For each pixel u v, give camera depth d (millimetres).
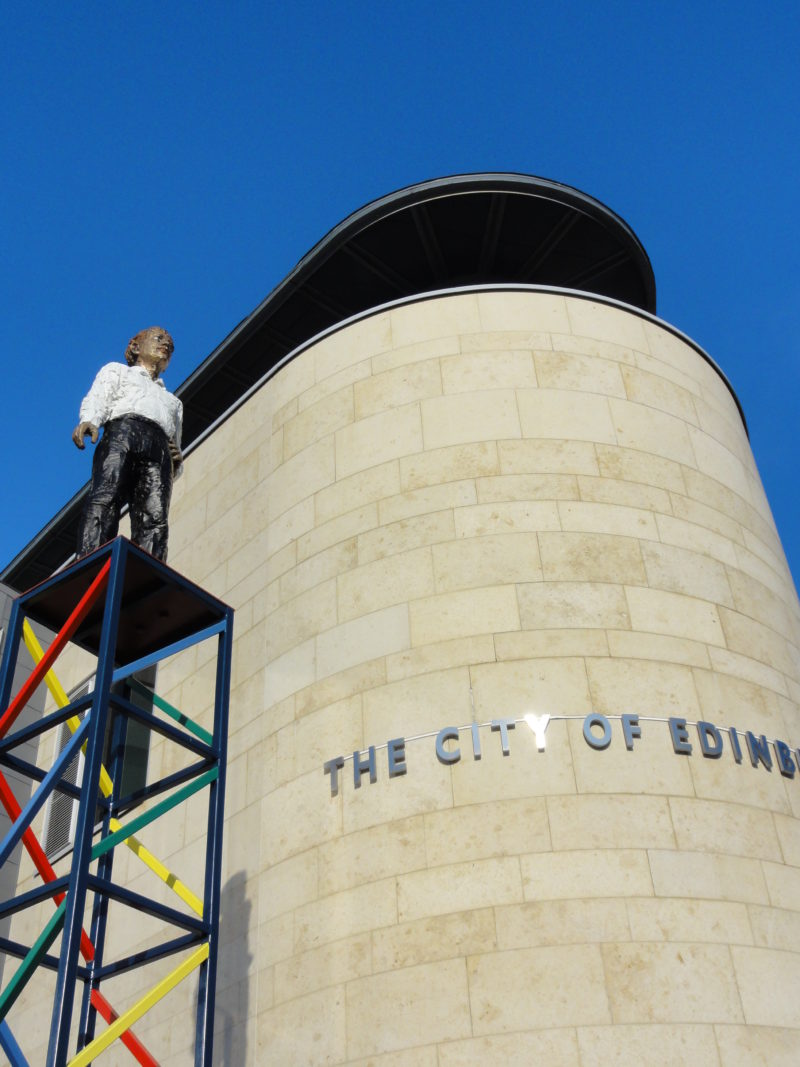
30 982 15312
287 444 15859
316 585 14000
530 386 14602
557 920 10492
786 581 15070
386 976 10719
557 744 11570
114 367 11992
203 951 9727
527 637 12352
